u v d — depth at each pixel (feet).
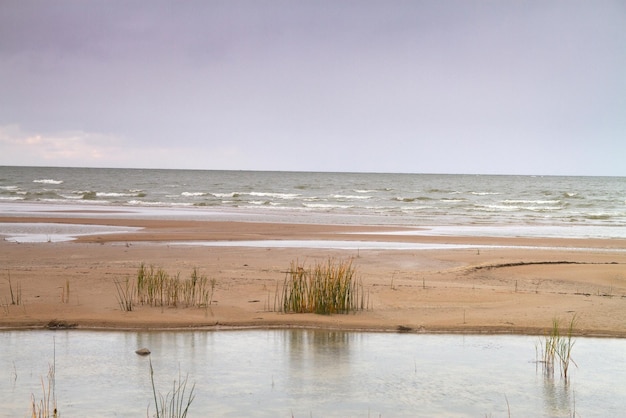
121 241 78.89
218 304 40.42
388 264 60.90
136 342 32.99
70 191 239.09
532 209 174.81
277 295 43.55
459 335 35.47
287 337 34.58
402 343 33.63
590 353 32.01
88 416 22.72
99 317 36.37
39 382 26.50
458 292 45.62
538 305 41.65
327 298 39.32
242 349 31.96
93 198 201.67
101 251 67.26
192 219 118.32
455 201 215.10
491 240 86.02
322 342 33.65
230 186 314.76
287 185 339.77
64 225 100.17
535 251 72.59
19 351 31.09
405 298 43.50
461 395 25.64
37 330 35.32
